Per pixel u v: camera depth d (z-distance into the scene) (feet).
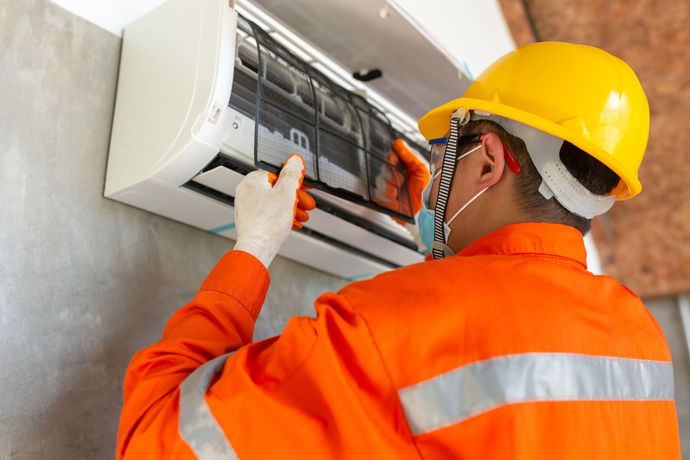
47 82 3.43
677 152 11.76
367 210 4.50
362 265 5.16
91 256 3.50
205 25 3.40
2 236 3.09
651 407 2.50
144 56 3.68
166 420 2.24
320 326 2.17
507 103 2.89
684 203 12.28
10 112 3.24
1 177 3.14
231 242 4.51
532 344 2.15
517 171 2.75
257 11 4.58
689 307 13.10
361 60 4.74
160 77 3.53
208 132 3.28
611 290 2.59
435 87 5.04
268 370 2.20
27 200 3.23
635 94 2.99
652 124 11.57
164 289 3.91
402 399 2.10
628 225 13.01
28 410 3.04
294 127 3.84
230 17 3.39
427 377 2.10
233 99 3.51
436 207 2.93
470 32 8.73
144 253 3.82
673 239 12.65
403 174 4.85
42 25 3.46
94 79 3.68
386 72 4.89
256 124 3.42
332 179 4.01
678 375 12.91
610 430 2.27
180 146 3.28
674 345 13.05
